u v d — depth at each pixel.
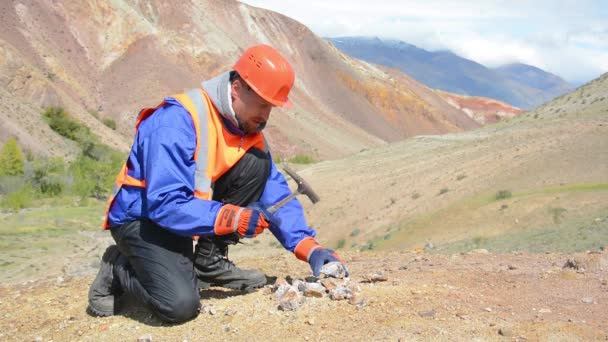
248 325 4.41
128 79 174.50
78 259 25.19
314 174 75.88
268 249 31.45
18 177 59.25
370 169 72.75
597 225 28.23
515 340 3.78
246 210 4.44
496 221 37.31
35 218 44.19
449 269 6.29
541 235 29.72
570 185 41.94
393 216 49.84
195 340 4.29
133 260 4.64
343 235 51.56
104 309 5.01
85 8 180.00
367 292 4.89
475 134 90.50
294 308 4.59
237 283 5.32
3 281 20.53
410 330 4.01
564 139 54.72
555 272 5.74
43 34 165.00
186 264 4.66
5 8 160.38
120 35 183.38
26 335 4.86
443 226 41.19
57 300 5.65
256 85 4.48
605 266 5.80
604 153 46.91
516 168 49.47
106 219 4.77
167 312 4.55
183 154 4.45
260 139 4.91
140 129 4.64
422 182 56.53
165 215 4.35
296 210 5.16
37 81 118.06
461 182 51.31
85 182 59.03
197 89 4.68
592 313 4.36
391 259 7.72
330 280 4.98
